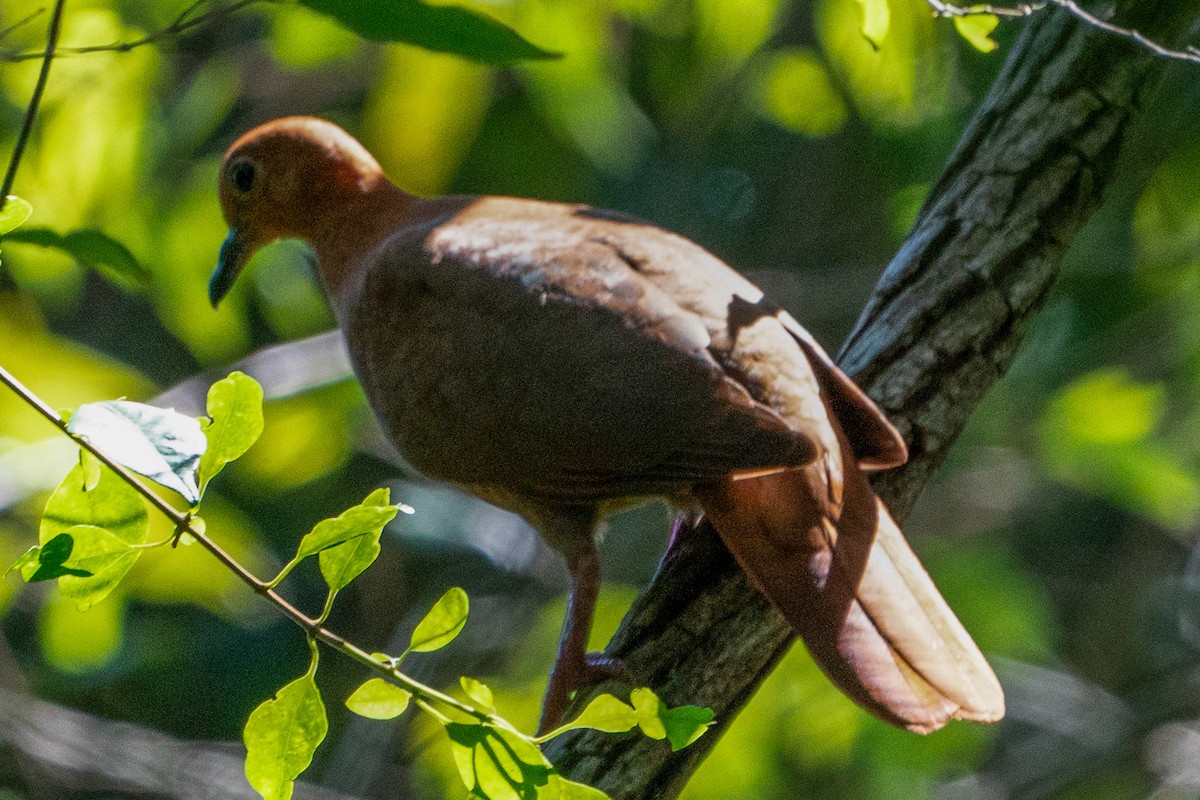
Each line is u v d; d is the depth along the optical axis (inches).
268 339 642.8
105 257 241.1
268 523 602.2
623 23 553.6
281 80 596.7
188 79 527.8
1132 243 549.0
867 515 243.0
